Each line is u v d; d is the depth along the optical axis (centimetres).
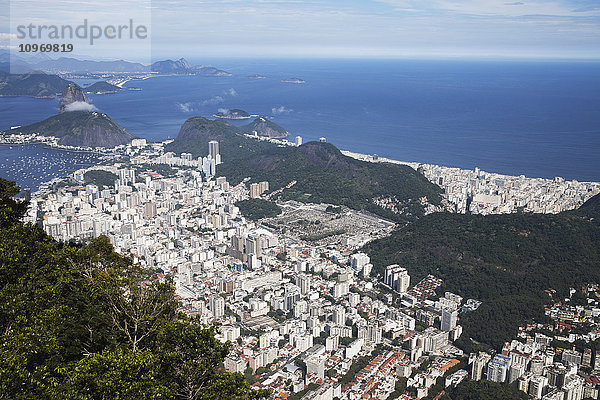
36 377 3984
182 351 4566
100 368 4009
